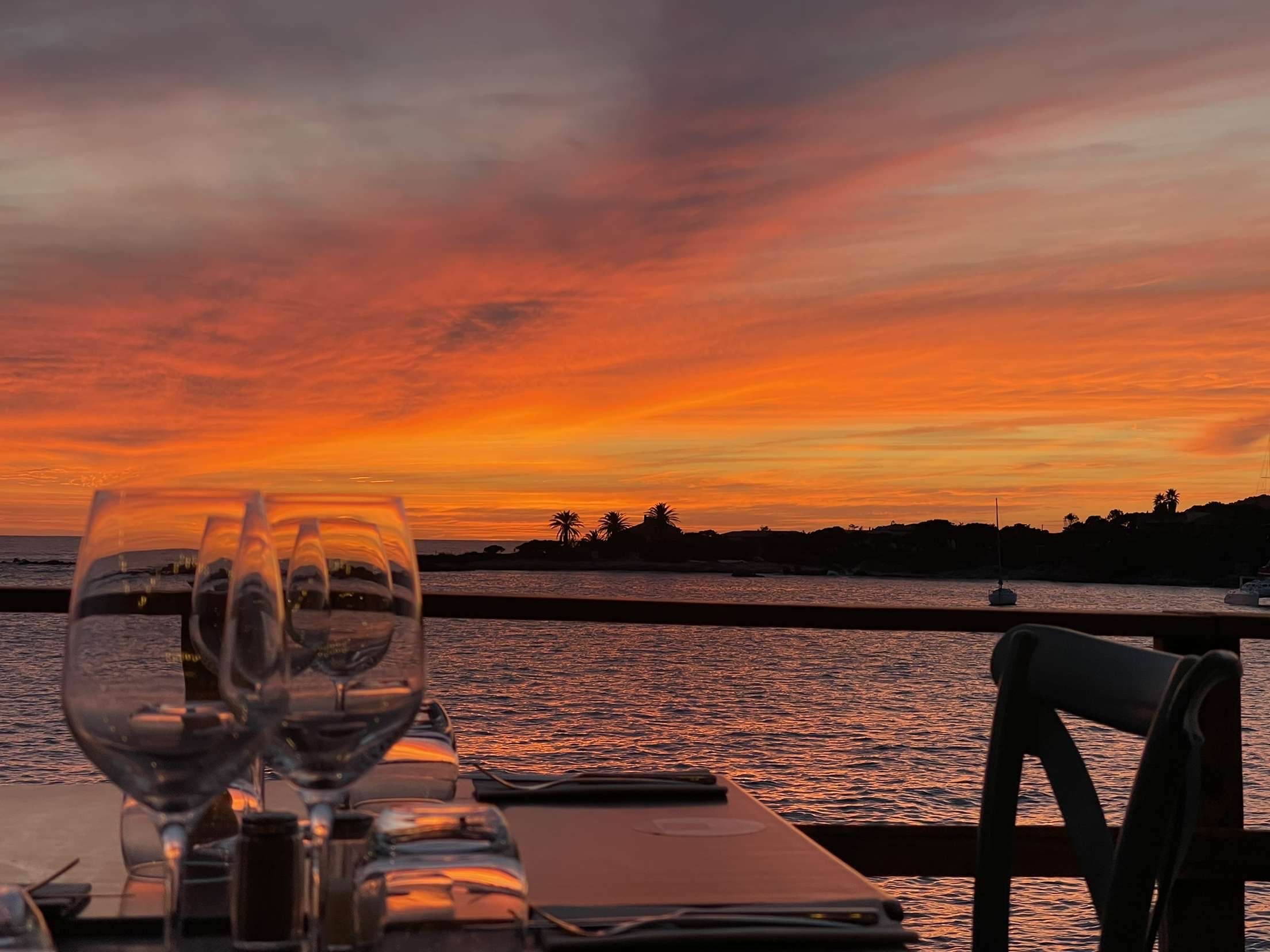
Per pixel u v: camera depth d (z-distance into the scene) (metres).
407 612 0.70
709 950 0.68
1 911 0.45
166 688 0.55
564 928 0.69
